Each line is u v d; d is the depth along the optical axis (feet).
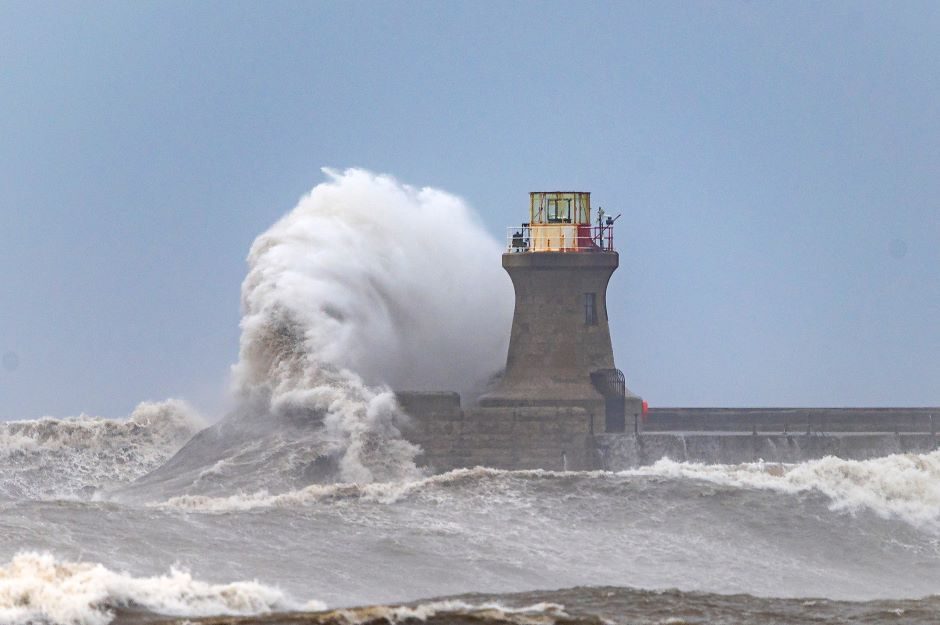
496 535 471.62
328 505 491.31
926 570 479.00
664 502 509.35
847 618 378.94
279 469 608.60
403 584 414.41
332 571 421.59
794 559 479.82
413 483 513.86
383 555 440.45
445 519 483.51
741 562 471.21
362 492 504.84
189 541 435.94
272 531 454.81
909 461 541.34
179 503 492.13
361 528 465.88
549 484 515.50
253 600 359.25
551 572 438.81
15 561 372.99
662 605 382.01
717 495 515.09
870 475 529.04
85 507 458.91
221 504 490.90
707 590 434.30
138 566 407.64
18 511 448.65
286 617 344.69
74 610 341.41
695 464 558.15
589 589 403.13
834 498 518.78
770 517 505.66
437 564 435.53
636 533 487.20
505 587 417.49
